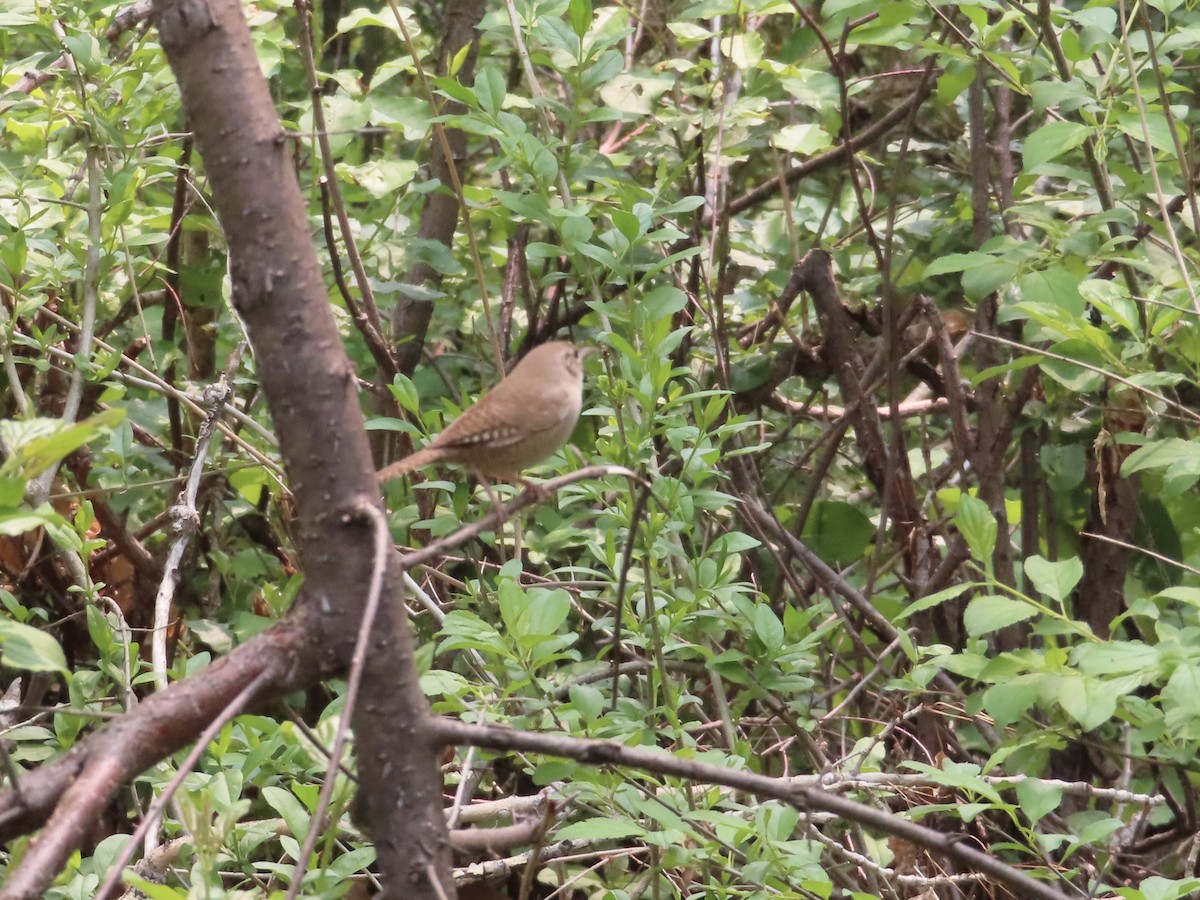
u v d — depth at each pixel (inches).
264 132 171.5
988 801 297.7
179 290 424.5
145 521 430.9
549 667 330.6
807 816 259.8
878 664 321.7
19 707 270.8
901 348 423.8
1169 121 291.4
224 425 382.6
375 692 174.1
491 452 289.6
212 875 216.8
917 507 389.4
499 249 484.4
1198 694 214.8
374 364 411.5
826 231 495.5
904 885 304.8
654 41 514.3
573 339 408.8
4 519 151.9
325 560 173.0
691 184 438.3
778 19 520.7
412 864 175.9
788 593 421.4
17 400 314.8
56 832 143.2
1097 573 366.6
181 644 350.0
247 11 393.4
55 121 380.2
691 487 316.5
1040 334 316.8
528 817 267.9
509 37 417.4
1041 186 468.1
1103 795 254.5
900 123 493.0
